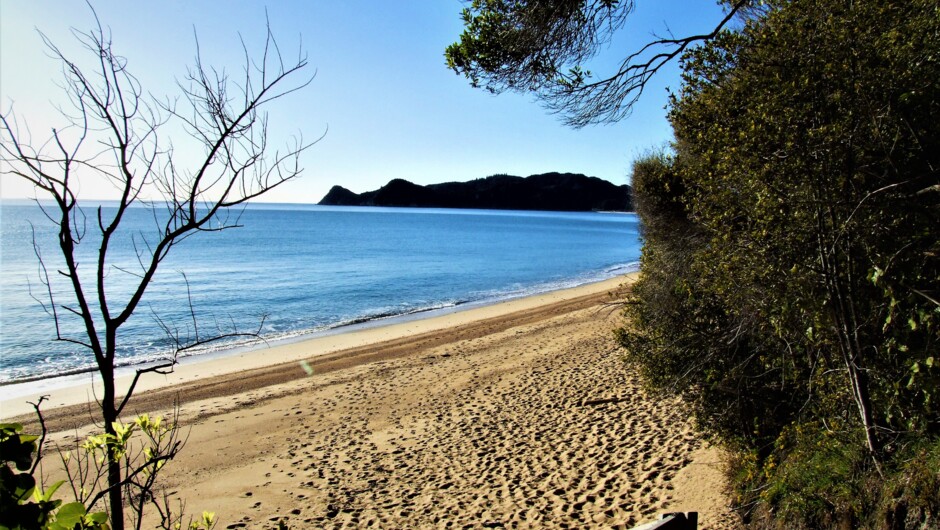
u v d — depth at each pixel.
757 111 3.78
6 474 1.63
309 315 27.66
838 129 3.41
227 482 9.00
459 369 15.49
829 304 3.91
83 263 47.44
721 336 6.29
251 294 33.62
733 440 6.46
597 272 46.44
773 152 3.83
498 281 40.81
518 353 16.81
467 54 6.67
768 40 3.82
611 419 10.12
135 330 23.67
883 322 3.95
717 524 5.62
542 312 25.00
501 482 8.14
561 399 11.77
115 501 2.14
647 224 11.36
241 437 11.23
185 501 8.30
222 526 7.44
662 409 10.13
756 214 4.08
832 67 3.40
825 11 3.62
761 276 4.19
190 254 57.72
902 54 3.38
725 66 4.22
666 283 7.46
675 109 4.80
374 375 15.61
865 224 3.66
